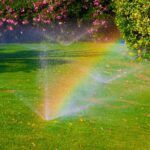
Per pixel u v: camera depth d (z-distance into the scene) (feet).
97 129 29.84
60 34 82.43
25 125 30.27
